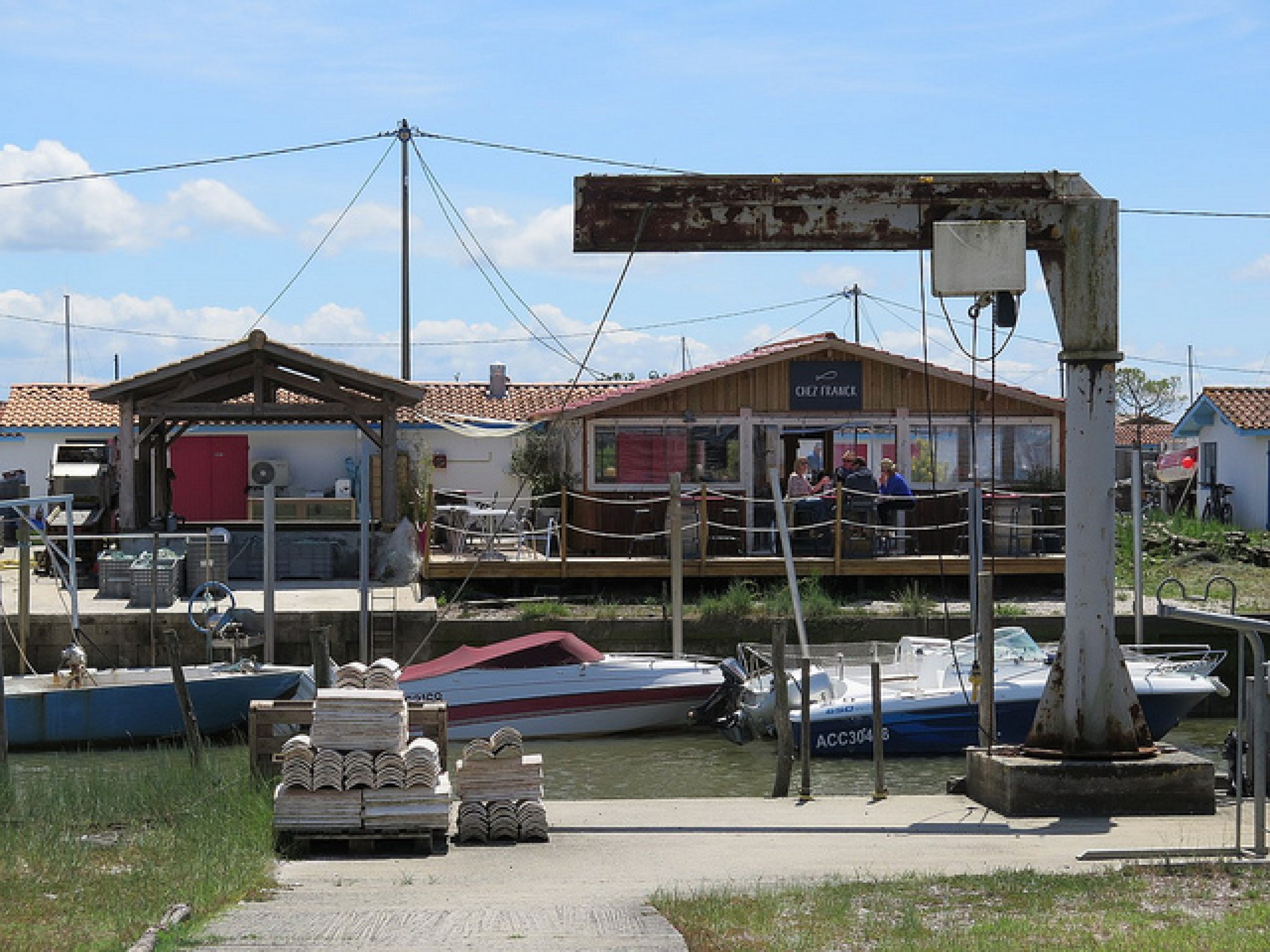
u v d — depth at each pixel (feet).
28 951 31.58
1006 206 53.47
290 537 117.60
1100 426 53.88
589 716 90.74
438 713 56.18
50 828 48.62
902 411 119.34
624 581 110.83
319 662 70.49
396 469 121.60
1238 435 167.73
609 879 43.06
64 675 86.38
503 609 103.86
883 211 53.93
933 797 60.34
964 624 102.12
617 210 53.62
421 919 35.55
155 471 131.75
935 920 35.17
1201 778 53.01
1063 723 54.95
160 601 101.50
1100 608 54.29
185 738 83.82
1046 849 46.37
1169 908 36.01
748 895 38.65
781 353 118.21
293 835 48.49
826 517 111.86
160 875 41.39
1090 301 53.52
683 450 118.32
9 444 169.48
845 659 92.48
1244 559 132.77
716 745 89.40
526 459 144.56
